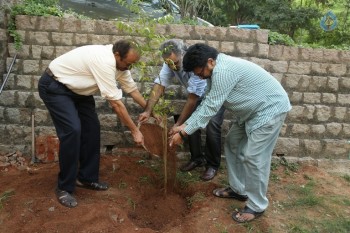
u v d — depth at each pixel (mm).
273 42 4828
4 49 4344
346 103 4934
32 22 4422
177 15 6223
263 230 3293
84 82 3266
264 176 3271
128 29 3383
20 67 4445
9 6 4371
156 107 3572
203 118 3117
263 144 3160
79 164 3729
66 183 3412
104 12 6949
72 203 3363
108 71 3137
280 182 4270
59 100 3252
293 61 4832
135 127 3432
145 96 3818
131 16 6609
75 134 3236
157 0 6484
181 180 4105
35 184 3768
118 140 4566
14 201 3430
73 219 3186
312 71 4887
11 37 4457
